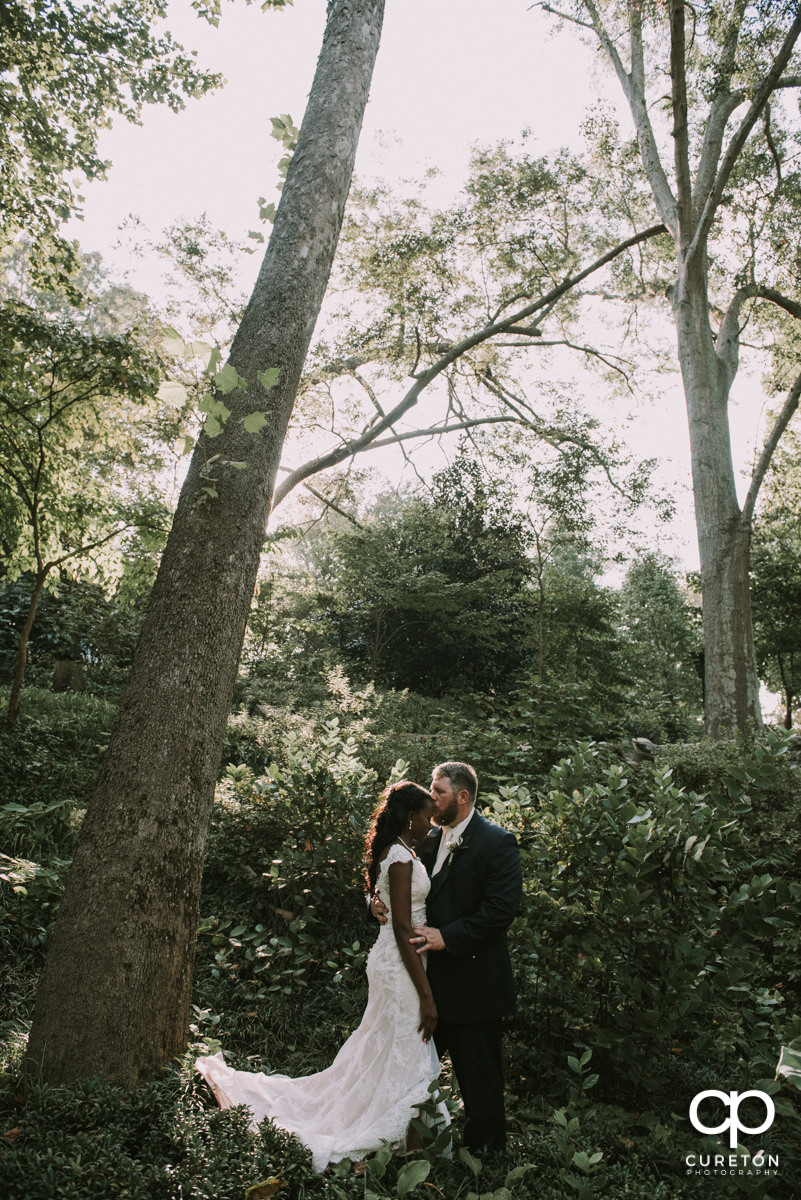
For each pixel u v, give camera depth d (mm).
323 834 4938
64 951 2947
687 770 6875
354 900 4676
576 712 8797
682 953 3463
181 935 3113
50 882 4555
